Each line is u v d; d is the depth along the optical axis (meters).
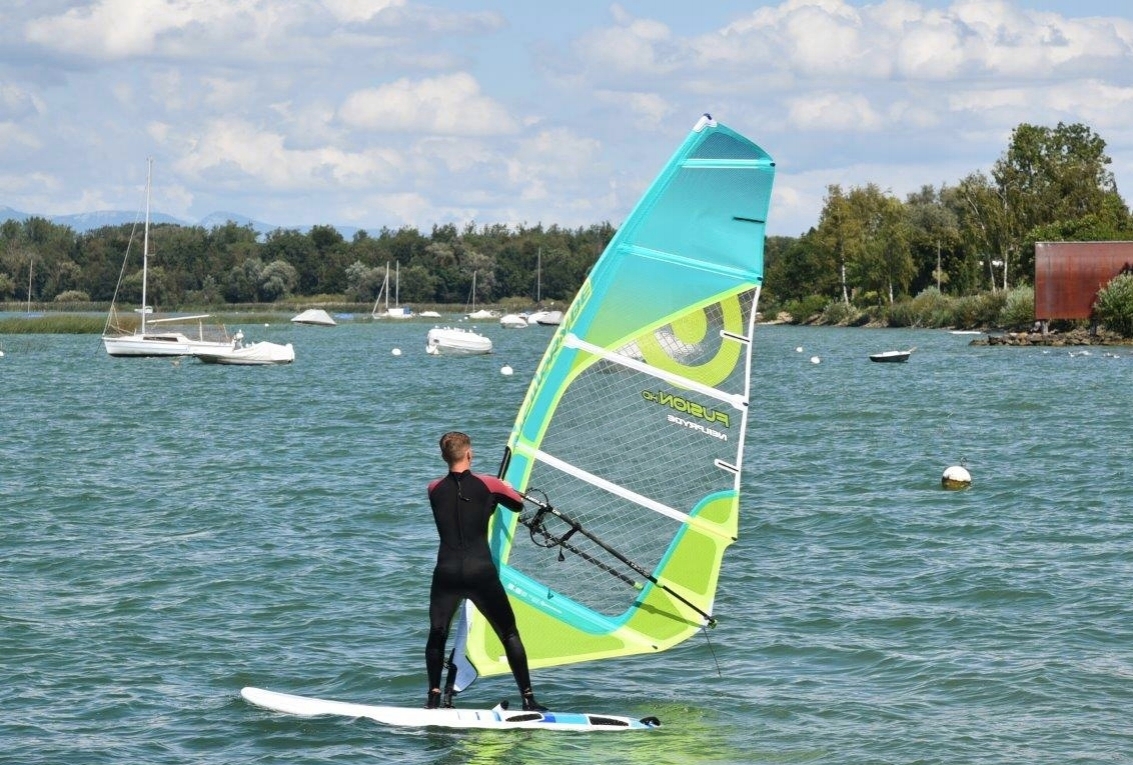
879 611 28.66
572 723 20.94
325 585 31.77
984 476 49.97
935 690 22.98
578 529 21.47
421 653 25.72
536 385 22.23
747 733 20.78
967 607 28.89
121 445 64.12
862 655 25.31
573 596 22.02
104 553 35.78
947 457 56.31
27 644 26.31
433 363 150.62
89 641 26.61
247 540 37.69
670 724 21.23
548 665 21.80
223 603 29.98
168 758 19.72
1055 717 21.39
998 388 98.75
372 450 61.25
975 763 19.33
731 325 21.89
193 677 24.14
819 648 25.84
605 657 21.89
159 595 30.77
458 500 20.59
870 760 19.53
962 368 126.44
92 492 47.50
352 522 40.78
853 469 52.75
